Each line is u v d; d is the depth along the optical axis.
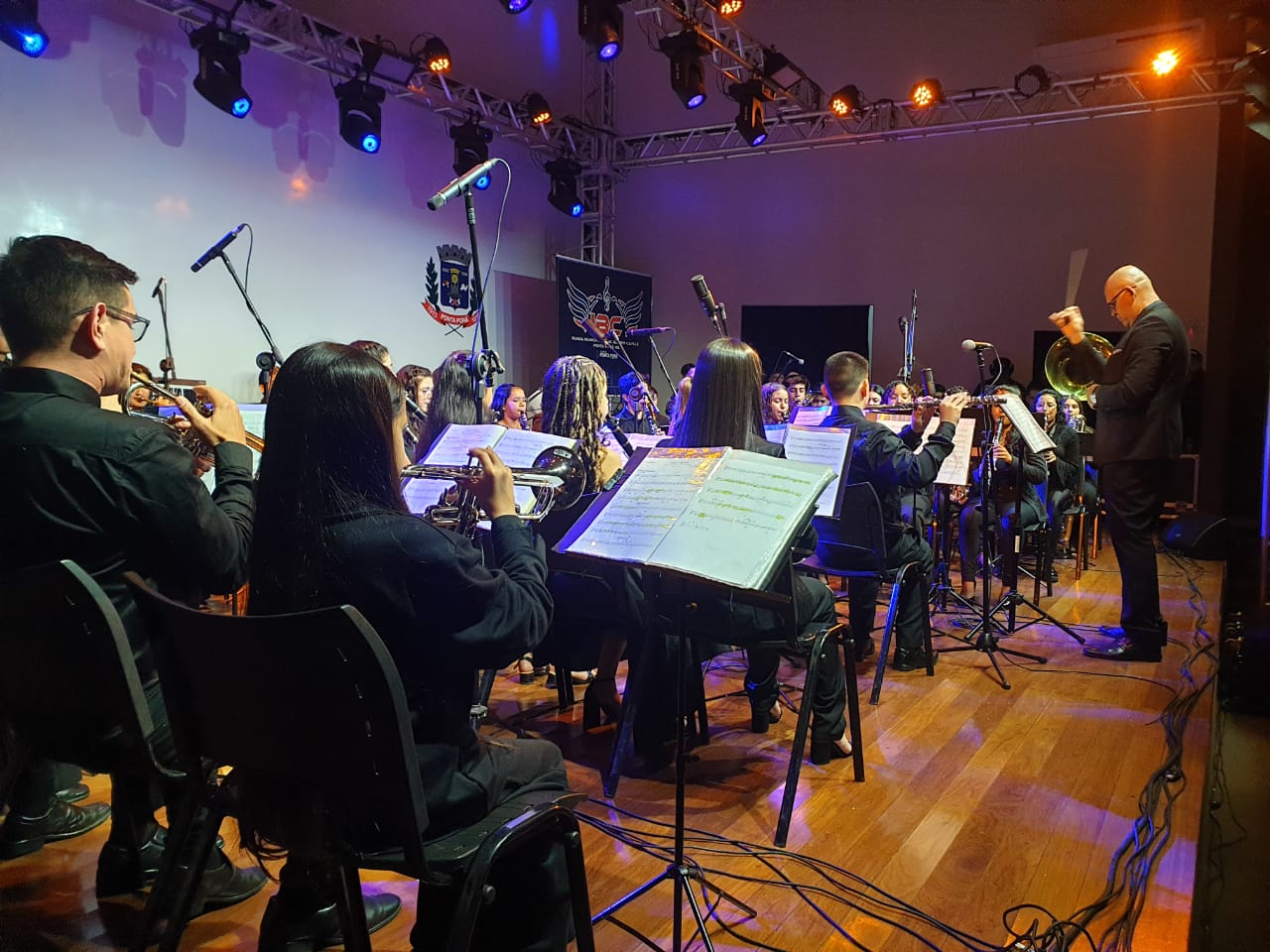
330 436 1.26
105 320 1.72
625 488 2.03
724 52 7.87
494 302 9.27
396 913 2.03
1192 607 5.12
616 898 2.09
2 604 1.50
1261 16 3.64
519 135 9.01
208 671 1.26
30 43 5.05
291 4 6.66
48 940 1.90
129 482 1.62
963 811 2.54
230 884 2.07
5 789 1.70
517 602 1.34
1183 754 2.93
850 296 9.69
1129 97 8.10
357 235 7.64
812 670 2.41
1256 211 7.66
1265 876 2.36
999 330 9.05
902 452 3.48
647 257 10.63
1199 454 7.98
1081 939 1.93
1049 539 5.70
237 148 6.63
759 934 1.95
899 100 9.14
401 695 1.13
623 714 2.64
